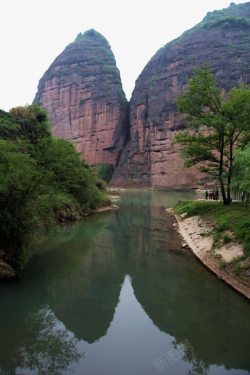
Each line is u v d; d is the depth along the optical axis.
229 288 15.37
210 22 144.50
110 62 176.25
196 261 20.06
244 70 122.69
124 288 15.97
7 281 16.23
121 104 163.62
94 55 178.38
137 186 137.62
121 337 11.45
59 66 186.12
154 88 143.88
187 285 16.12
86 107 170.25
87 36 192.38
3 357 10.20
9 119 39.56
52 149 35.41
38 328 11.98
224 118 29.05
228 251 18.16
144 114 146.62
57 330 11.88
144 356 10.31
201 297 14.72
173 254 21.98
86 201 43.69
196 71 31.36
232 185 24.36
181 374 9.40
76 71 177.88
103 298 14.74
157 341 11.22
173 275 17.66
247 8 164.75
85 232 29.95
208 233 23.02
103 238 27.38
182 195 90.19
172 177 128.25
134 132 149.88
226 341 11.23
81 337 11.45
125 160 151.38
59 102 182.88
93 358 10.20
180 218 35.56
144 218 39.56
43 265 19.45
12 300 14.24
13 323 12.30
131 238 27.41
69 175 38.47
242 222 20.48
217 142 31.11
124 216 41.31
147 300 14.59
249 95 27.98
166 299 14.68
